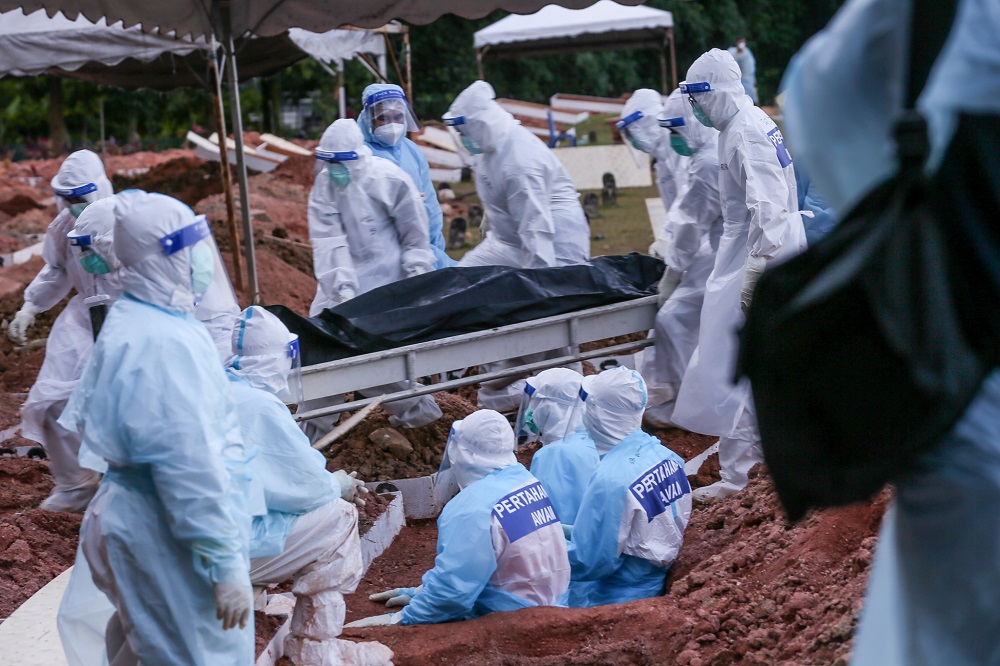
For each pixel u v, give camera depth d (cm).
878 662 276
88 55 1373
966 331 240
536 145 892
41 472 780
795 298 253
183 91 4334
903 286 240
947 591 258
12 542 630
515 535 536
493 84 4259
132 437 380
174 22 968
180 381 386
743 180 688
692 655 468
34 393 681
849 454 249
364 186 837
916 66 244
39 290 732
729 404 698
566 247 939
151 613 396
